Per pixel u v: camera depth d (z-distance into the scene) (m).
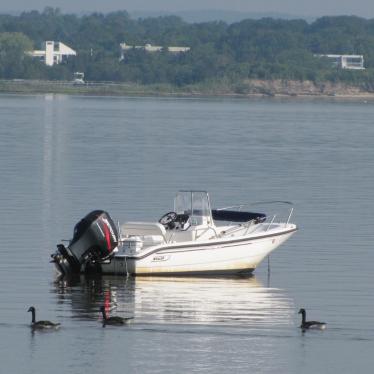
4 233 135.25
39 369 84.00
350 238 136.00
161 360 86.25
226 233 116.81
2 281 110.06
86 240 110.94
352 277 114.69
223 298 104.94
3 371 83.44
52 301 102.56
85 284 109.38
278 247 128.75
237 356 87.44
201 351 88.25
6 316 97.00
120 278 111.75
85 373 83.38
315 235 137.62
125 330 93.25
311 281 112.81
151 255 111.38
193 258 112.94
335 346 90.06
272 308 101.50
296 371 84.50
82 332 92.50
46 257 121.62
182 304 102.38
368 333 93.44
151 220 146.38
